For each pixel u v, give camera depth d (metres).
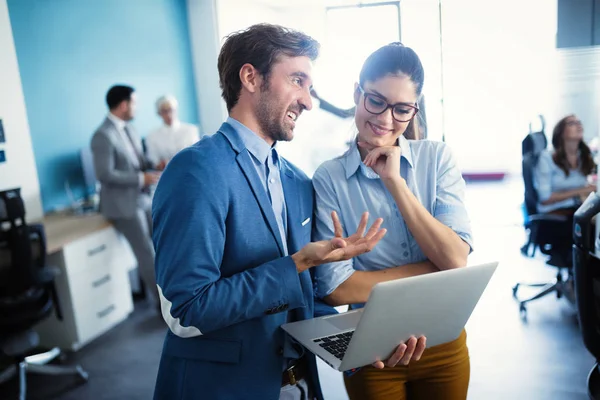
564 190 3.79
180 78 6.09
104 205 3.81
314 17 7.52
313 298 1.46
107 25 4.82
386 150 1.33
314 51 1.23
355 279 1.39
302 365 1.38
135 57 5.25
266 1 7.25
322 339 1.21
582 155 3.77
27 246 2.81
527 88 7.98
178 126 4.85
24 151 3.89
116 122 3.95
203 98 6.43
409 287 1.04
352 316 1.35
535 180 3.75
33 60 4.01
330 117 8.19
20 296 2.87
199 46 6.28
